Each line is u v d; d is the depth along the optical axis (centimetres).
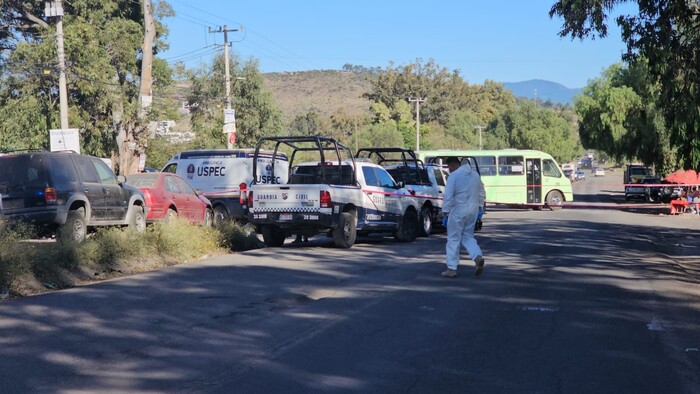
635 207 4150
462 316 977
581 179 11175
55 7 3117
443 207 1291
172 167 2522
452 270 1300
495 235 2262
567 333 889
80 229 1555
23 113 4131
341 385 668
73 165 1584
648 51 1416
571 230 2512
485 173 4141
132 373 698
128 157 4175
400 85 11819
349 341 832
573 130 13075
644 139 4656
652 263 1585
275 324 912
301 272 1343
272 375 697
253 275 1296
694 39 1393
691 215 3594
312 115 9725
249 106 5428
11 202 1463
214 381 676
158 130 4638
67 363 727
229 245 1772
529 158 4131
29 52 3953
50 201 1485
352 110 13425
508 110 11462
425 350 798
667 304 1092
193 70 5359
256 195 1748
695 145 1523
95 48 4072
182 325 898
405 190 2020
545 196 4144
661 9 1389
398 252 1709
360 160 1909
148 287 1158
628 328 924
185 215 2061
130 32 4494
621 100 4772
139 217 1797
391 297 1105
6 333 842
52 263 1189
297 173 1912
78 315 941
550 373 718
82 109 4384
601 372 724
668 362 766
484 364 747
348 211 1805
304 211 1714
